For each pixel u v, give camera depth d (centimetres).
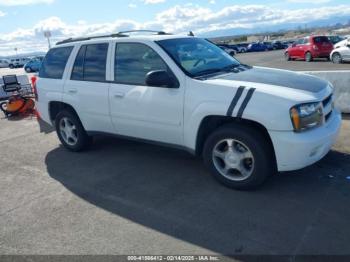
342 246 298
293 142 356
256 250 301
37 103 614
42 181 484
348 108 673
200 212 368
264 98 363
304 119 361
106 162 533
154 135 462
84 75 529
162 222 356
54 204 412
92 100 512
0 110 1048
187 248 312
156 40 456
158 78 407
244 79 406
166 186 436
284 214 352
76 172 506
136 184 448
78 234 346
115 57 488
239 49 4509
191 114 408
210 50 498
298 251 296
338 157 476
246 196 393
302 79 417
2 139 723
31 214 393
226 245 312
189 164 498
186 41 486
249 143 379
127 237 334
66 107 578
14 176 511
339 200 371
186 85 412
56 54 581
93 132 543
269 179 426
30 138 713
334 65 1808
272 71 458
